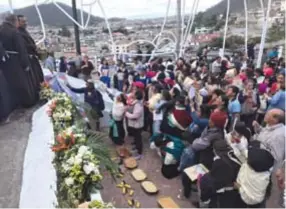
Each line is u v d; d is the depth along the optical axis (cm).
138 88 683
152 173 570
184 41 1258
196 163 493
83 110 627
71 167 301
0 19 574
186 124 544
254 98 626
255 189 350
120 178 537
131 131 646
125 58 1231
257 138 432
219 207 375
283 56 1131
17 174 356
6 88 525
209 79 706
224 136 450
